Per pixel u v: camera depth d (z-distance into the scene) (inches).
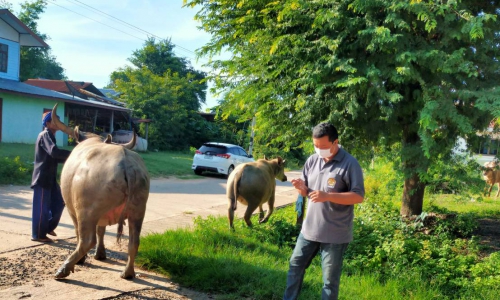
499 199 618.2
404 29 273.6
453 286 217.2
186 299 183.9
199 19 387.9
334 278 158.2
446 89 271.1
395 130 315.6
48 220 249.9
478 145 320.2
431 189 436.8
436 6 257.4
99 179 181.3
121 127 1318.9
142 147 1107.3
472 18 250.2
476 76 264.8
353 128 309.7
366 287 201.0
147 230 305.0
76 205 185.3
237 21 336.2
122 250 250.2
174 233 269.9
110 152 191.0
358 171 156.2
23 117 886.4
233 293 192.2
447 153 316.2
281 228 301.7
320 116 307.7
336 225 156.8
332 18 269.7
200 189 593.0
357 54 284.5
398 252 244.7
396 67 266.1
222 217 352.2
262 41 308.3
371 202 420.5
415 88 298.2
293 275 167.2
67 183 195.9
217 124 1620.3
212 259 221.0
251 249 263.6
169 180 677.3
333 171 158.6
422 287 206.2
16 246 235.9
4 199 386.0
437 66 263.0
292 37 279.6
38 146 244.1
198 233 275.3
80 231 184.5
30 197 410.3
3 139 842.8
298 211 314.8
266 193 318.3
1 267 201.0
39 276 194.4
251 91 331.9
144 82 1435.8
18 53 944.9
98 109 1138.7
